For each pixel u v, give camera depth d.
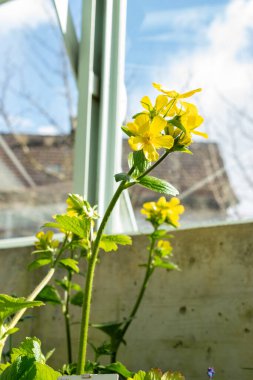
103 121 2.83
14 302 0.99
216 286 2.20
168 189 1.18
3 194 4.71
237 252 2.20
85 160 2.75
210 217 3.11
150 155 1.16
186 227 2.38
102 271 2.46
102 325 1.96
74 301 2.06
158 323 2.27
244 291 2.14
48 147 4.59
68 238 1.76
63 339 2.44
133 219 2.92
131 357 2.27
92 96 2.87
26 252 2.67
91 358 2.36
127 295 2.38
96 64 2.90
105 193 2.78
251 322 2.09
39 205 4.61
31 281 2.61
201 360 2.14
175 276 2.29
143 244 2.41
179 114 1.19
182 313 2.23
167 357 2.21
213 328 2.15
